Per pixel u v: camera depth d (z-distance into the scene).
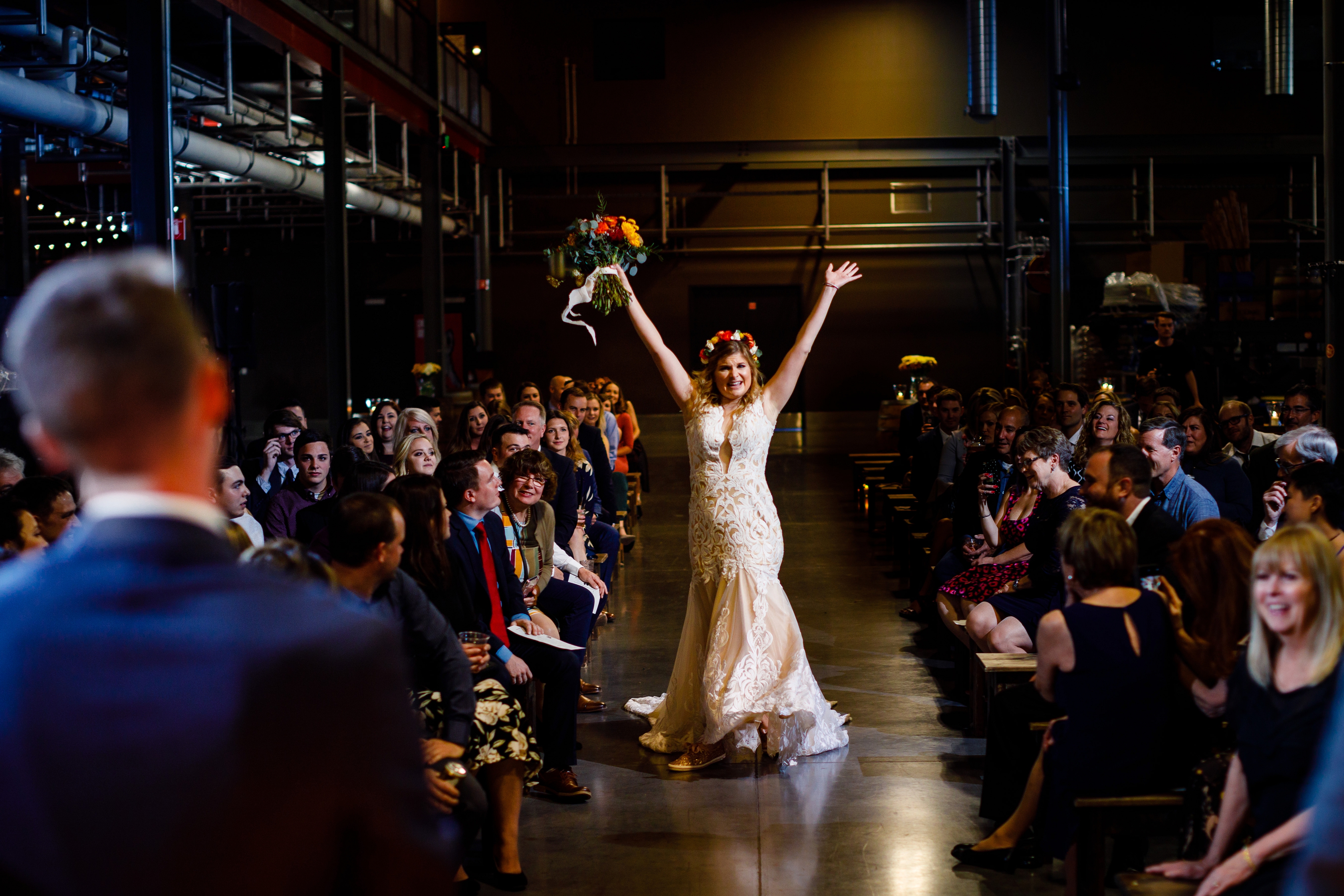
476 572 4.09
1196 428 5.84
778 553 4.75
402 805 0.88
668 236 19.86
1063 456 4.95
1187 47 19.08
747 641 4.62
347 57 12.18
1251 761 2.52
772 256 19.86
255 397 20.41
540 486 4.84
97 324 0.87
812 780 4.51
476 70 18.39
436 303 15.85
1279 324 13.08
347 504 3.12
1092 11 19.14
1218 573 3.09
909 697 5.68
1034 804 3.60
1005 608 4.95
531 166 19.50
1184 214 19.47
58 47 8.93
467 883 3.49
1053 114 12.66
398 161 18.75
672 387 4.88
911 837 3.92
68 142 11.49
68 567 0.87
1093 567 3.21
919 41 19.25
